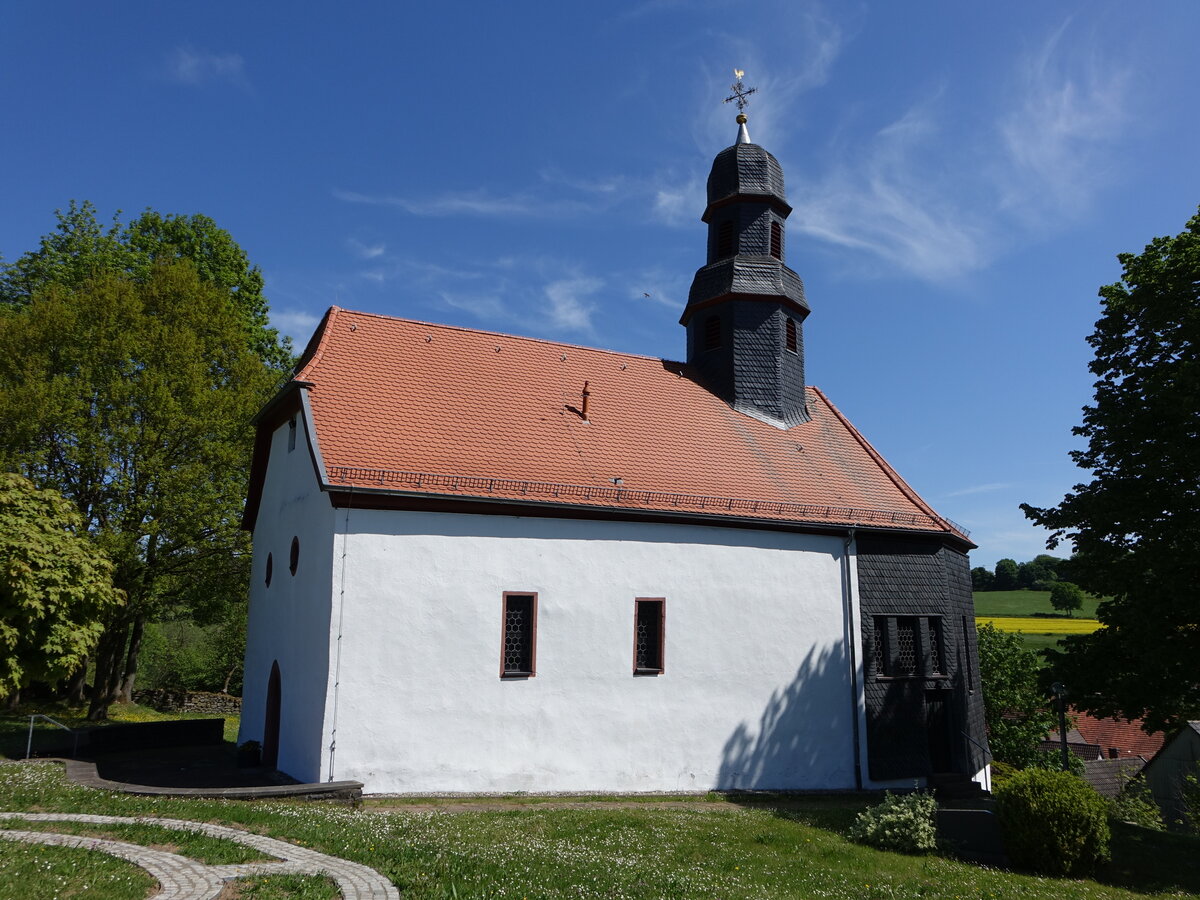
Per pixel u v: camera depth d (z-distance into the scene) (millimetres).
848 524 18828
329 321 17719
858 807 15789
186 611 29625
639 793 15672
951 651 19766
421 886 7523
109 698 28781
